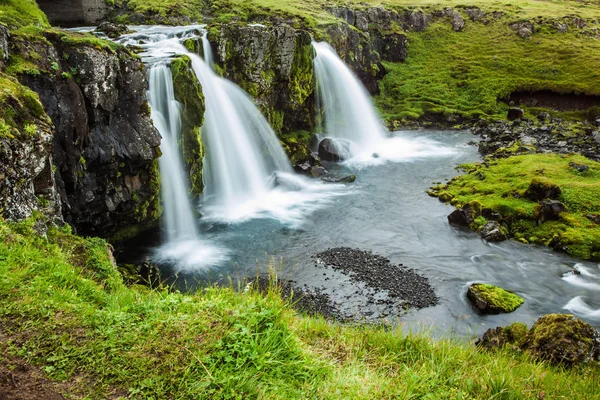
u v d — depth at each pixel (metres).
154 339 5.87
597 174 22.44
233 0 36.06
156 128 17.14
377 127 35.62
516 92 39.31
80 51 13.98
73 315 6.28
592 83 37.53
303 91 28.91
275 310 6.48
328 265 15.99
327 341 7.50
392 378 6.43
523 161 25.22
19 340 5.69
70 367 5.38
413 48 45.91
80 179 14.41
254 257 16.64
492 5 52.00
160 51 21.00
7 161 8.89
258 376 5.46
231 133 22.73
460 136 34.66
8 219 8.90
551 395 6.43
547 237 18.25
